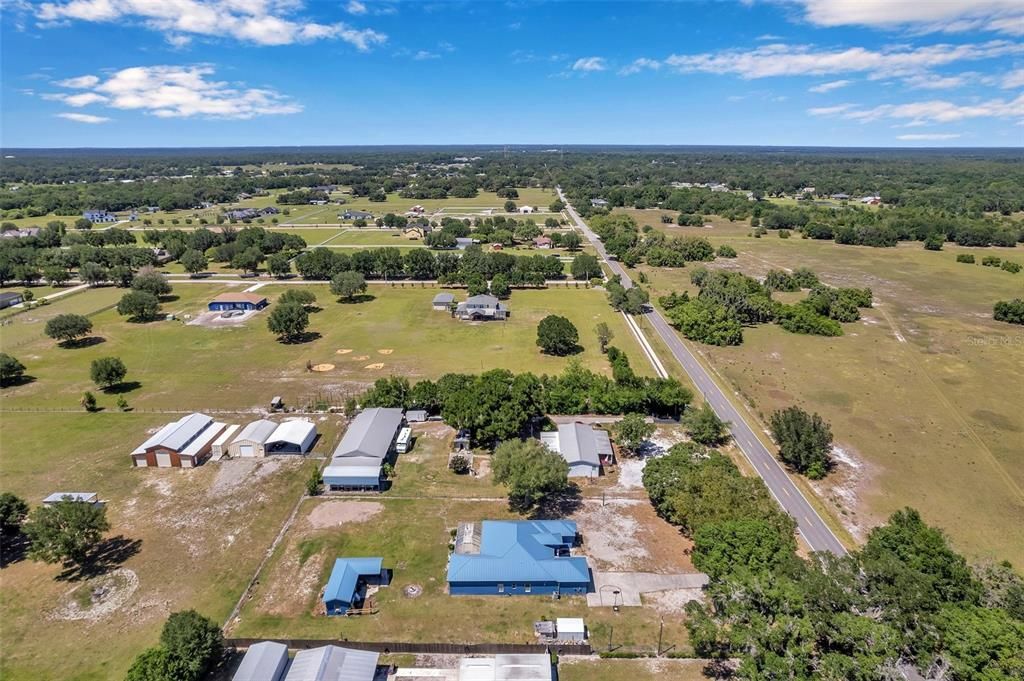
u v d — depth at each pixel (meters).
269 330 146.00
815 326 147.00
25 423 99.31
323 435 96.00
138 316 155.88
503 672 51.75
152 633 58.09
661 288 189.75
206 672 53.44
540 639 57.75
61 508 66.56
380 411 97.75
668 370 123.00
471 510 77.69
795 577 53.97
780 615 48.06
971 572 57.16
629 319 157.62
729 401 109.38
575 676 54.00
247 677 49.97
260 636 57.72
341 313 161.88
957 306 170.38
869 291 172.25
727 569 57.41
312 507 78.00
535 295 181.62
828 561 55.38
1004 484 84.19
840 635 46.59
